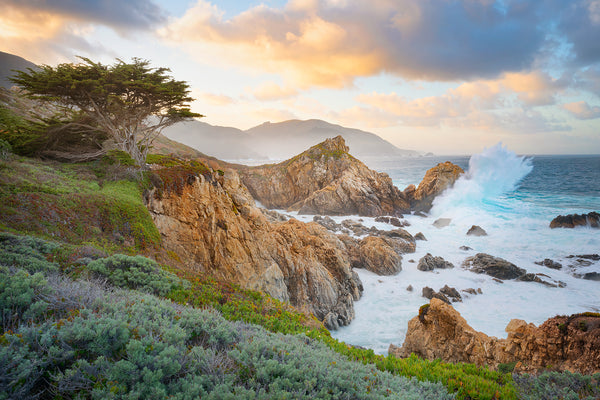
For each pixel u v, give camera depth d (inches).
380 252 1472.7
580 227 1900.8
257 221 1178.6
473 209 2583.7
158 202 1007.6
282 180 3356.3
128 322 264.5
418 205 2974.9
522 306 1117.7
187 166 1152.2
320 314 1085.8
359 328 1035.9
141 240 815.7
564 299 1154.0
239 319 454.0
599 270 1366.9
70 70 1147.9
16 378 167.9
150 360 205.5
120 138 1344.7
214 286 594.2
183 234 981.8
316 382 238.7
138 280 477.4
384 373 309.7
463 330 631.8
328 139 3501.5
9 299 241.9
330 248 1293.1
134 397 174.9
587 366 454.3
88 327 217.0
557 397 298.8
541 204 2704.2
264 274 1021.2
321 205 2864.2
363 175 3107.8
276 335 347.9
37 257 462.3
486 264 1448.1
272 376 232.2
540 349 512.7
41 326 216.2
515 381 354.0
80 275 433.7
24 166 981.2
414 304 1185.4
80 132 1449.3
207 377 213.6
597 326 474.0
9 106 2084.2
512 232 1958.7
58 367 195.0
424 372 374.0
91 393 175.5
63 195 798.5
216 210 1073.5
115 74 1184.2
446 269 1485.0
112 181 1043.3
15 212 659.4
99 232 759.1
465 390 332.5
